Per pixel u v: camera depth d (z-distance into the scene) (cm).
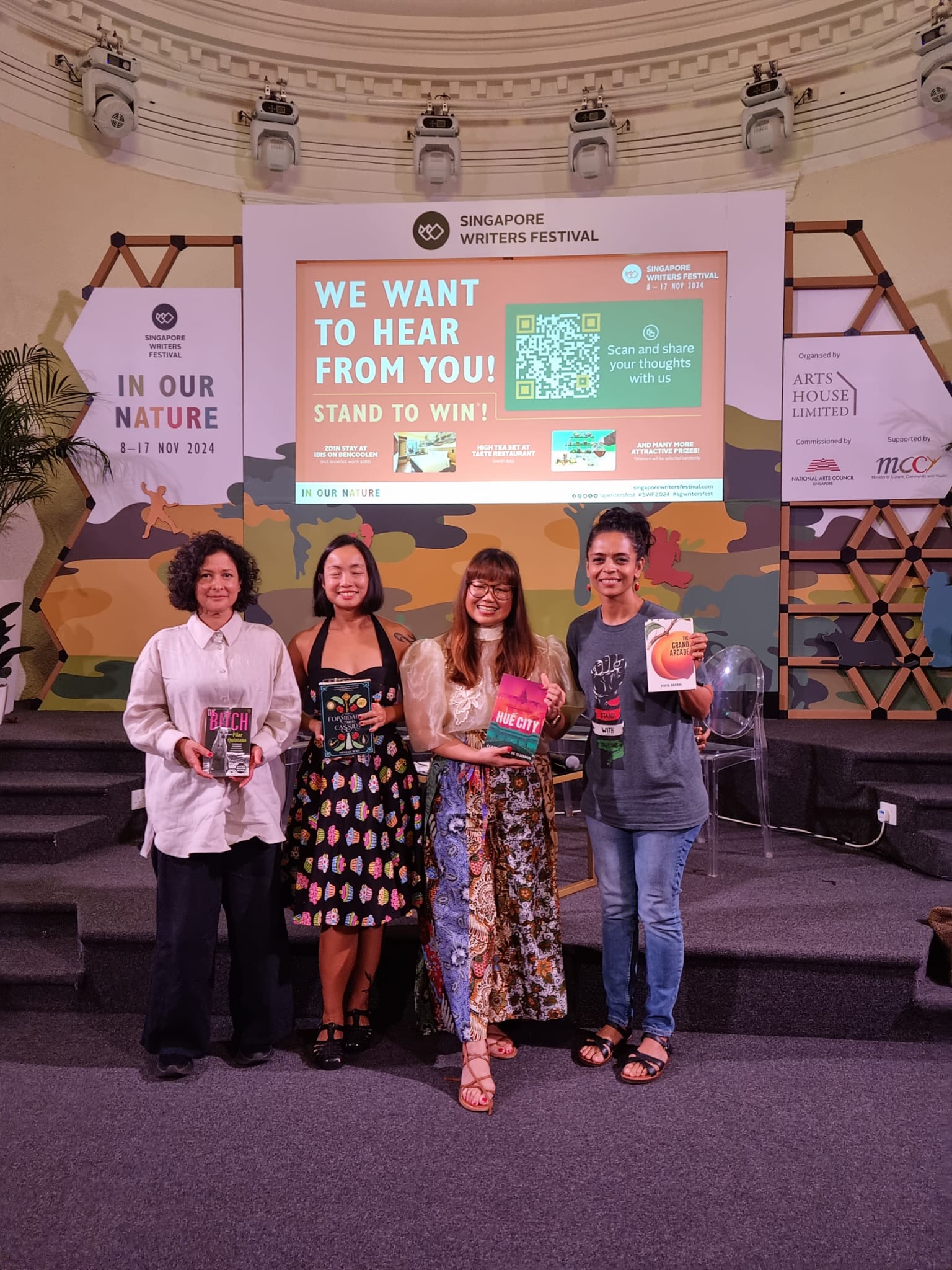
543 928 256
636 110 650
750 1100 241
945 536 508
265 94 632
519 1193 202
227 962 286
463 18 637
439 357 518
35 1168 210
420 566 522
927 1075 254
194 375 521
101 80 565
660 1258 182
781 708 507
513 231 511
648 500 512
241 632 258
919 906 318
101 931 287
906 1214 195
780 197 499
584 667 257
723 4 606
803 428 505
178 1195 201
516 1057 265
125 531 523
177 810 247
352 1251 184
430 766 261
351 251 516
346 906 253
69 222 584
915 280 583
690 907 317
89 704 523
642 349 511
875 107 589
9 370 505
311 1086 248
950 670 511
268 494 521
